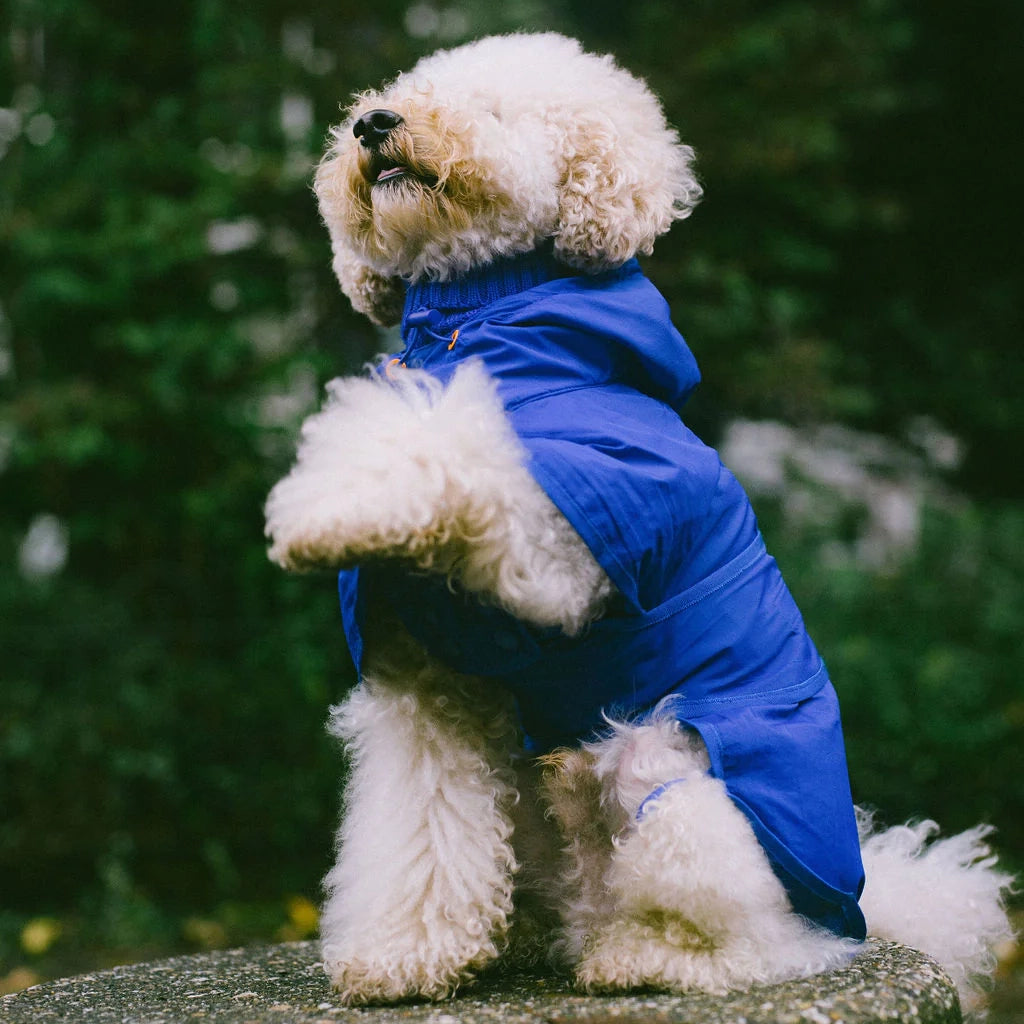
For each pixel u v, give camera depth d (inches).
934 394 362.3
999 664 294.8
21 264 252.8
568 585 90.1
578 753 99.2
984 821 264.8
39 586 254.7
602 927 100.3
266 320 268.2
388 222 102.1
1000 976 201.9
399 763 100.2
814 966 97.7
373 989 95.2
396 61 265.9
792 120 288.2
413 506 83.1
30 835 232.1
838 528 319.3
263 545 257.3
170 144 260.8
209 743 243.4
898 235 366.0
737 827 92.8
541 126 102.7
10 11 257.9
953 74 380.2
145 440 260.1
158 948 217.5
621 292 103.8
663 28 297.9
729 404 295.3
